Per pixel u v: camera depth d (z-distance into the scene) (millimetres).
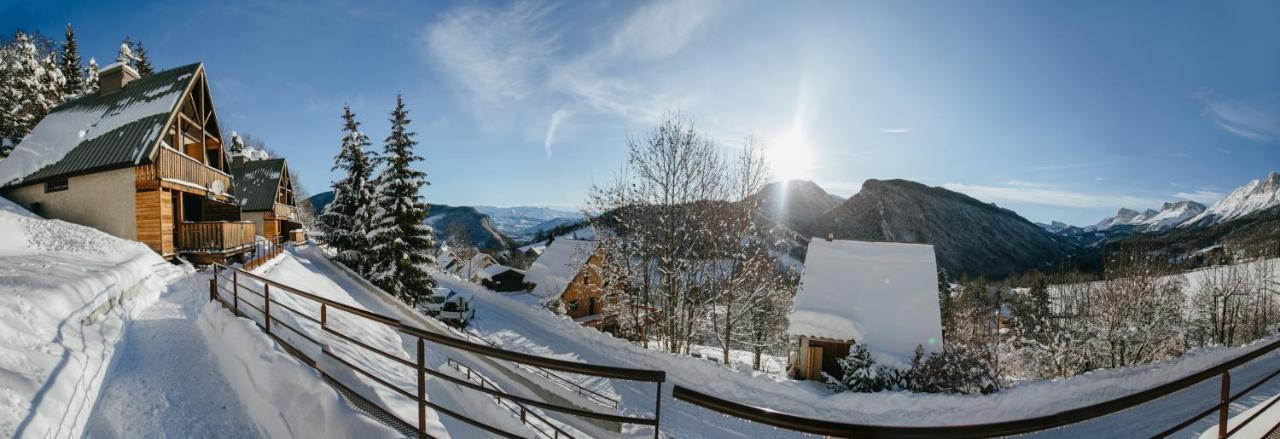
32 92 27266
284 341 5715
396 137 22938
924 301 18266
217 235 14211
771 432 11453
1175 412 10055
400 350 9359
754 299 22469
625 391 13727
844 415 12492
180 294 9602
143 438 4430
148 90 15547
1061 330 24750
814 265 20891
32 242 11125
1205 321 31750
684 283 22609
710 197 22438
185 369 5930
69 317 6316
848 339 16797
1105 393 12227
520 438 3195
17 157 15086
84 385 4867
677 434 10844
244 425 4828
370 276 22172
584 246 31359
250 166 32062
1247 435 4703
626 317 25484
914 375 14102
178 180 14234
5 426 3533
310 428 4023
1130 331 22828
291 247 28453
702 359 15836
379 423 3822
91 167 13359
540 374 13523
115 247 11961
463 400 9195
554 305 30875
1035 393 12344
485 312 24812
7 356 4516
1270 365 12547
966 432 2404
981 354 14539
